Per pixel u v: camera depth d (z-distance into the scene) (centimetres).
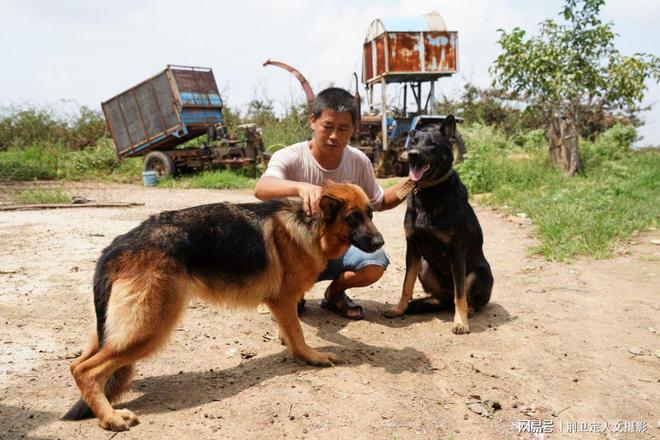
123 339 294
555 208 884
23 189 1422
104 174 1933
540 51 1304
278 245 369
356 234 360
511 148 1803
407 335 447
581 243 712
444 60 1711
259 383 349
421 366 382
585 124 2222
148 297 300
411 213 470
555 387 353
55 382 341
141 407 315
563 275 606
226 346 412
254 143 1798
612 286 563
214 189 1552
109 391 306
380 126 1856
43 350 388
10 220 884
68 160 1986
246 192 1470
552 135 1390
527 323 469
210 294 346
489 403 328
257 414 308
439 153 438
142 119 1744
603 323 466
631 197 1005
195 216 342
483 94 2698
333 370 372
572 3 1273
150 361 379
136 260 304
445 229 450
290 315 379
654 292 540
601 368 381
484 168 1309
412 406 323
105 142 2186
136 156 1853
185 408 314
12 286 527
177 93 1653
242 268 349
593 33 1276
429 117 1633
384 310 517
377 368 378
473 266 482
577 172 1345
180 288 317
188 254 326
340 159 448
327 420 304
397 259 701
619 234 757
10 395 321
